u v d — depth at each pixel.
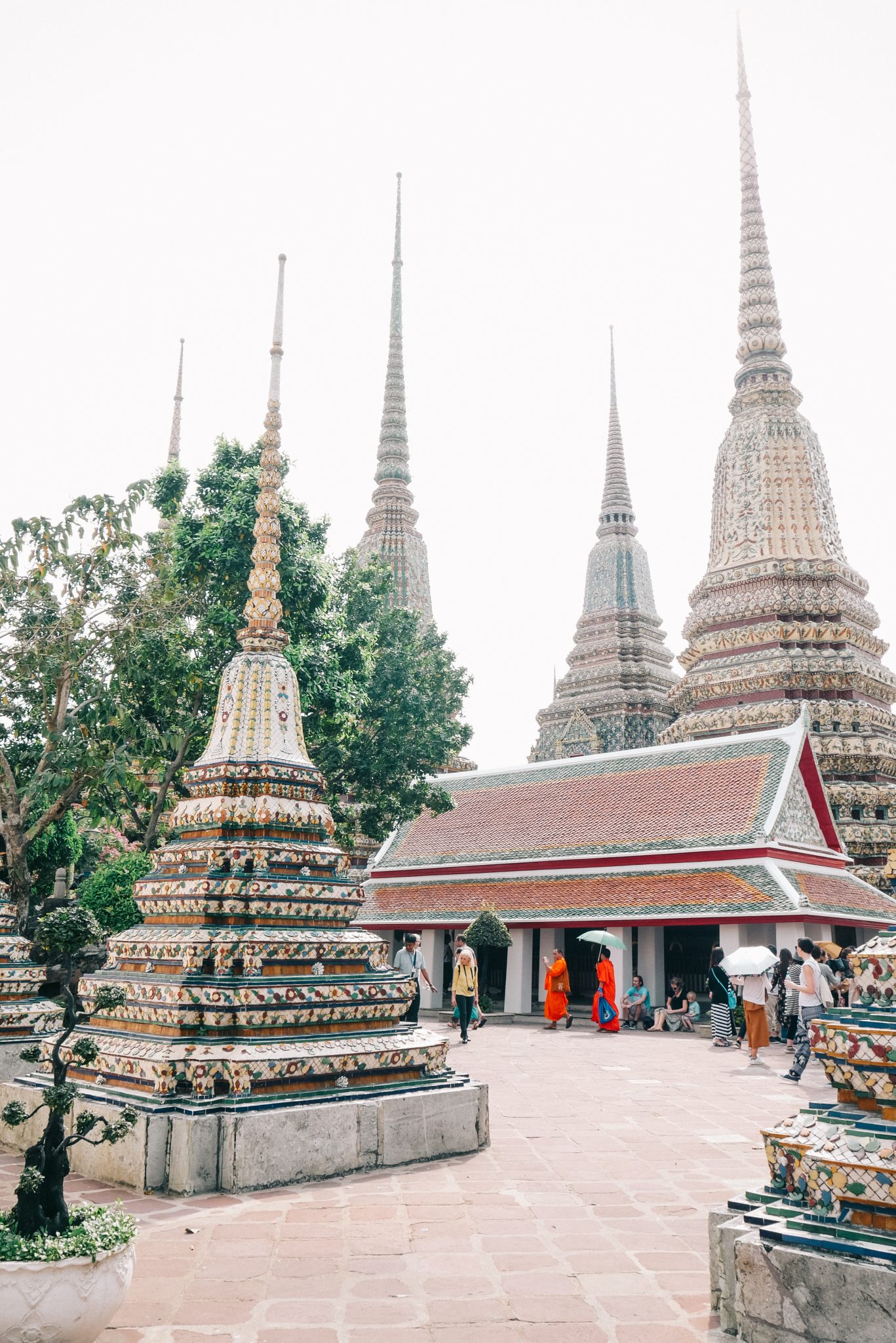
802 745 29.36
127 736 17.83
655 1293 5.73
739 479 45.41
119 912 17.97
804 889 25.06
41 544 17.06
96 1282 4.63
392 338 61.34
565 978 24.25
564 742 56.25
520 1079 14.86
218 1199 7.44
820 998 15.18
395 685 26.95
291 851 9.73
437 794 27.11
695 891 25.61
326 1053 8.61
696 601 45.94
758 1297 4.73
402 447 58.81
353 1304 5.51
